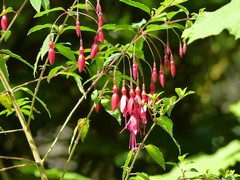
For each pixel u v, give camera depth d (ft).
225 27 3.14
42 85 7.02
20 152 7.30
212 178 3.88
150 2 6.72
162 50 7.11
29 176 6.29
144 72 7.04
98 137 7.52
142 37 3.75
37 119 7.32
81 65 3.59
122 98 3.64
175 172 5.98
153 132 7.33
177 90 3.70
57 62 6.67
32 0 3.52
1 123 7.11
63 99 7.37
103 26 3.66
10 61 6.93
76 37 6.98
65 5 6.64
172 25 3.76
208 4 7.01
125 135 7.54
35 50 7.05
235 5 3.20
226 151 6.34
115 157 7.33
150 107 3.61
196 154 7.42
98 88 6.64
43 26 3.68
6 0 6.54
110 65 3.73
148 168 7.36
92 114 7.59
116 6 7.00
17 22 6.85
